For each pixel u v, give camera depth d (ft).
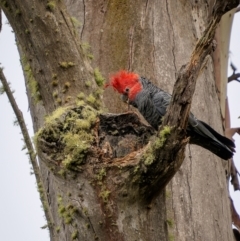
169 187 29.22
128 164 22.16
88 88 25.71
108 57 32.07
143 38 32.65
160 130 21.40
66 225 24.47
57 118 23.99
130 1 33.27
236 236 38.88
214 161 32.19
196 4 35.91
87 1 33.45
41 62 25.71
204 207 30.09
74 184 22.89
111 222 22.29
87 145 22.89
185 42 33.83
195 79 21.08
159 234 22.61
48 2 25.68
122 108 31.50
